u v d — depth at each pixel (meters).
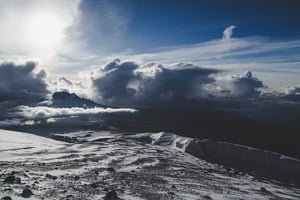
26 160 63.00
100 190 32.94
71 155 78.25
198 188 45.72
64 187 32.62
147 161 78.88
